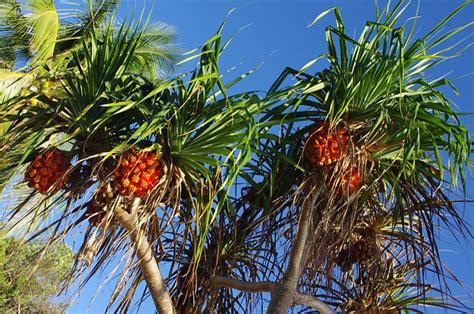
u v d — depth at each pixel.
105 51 4.52
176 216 4.46
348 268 5.50
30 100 4.52
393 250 5.58
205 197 4.57
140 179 4.20
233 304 5.19
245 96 4.38
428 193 4.77
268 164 4.82
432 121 4.42
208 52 4.34
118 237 4.36
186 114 4.36
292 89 4.47
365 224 5.48
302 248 4.76
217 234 5.06
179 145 4.35
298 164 4.57
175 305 4.93
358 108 4.57
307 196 4.61
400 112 4.30
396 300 5.53
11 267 4.46
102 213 4.35
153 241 4.38
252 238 5.16
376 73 4.45
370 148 4.68
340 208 4.57
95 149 4.41
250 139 4.39
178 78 4.23
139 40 4.61
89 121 4.38
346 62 4.59
